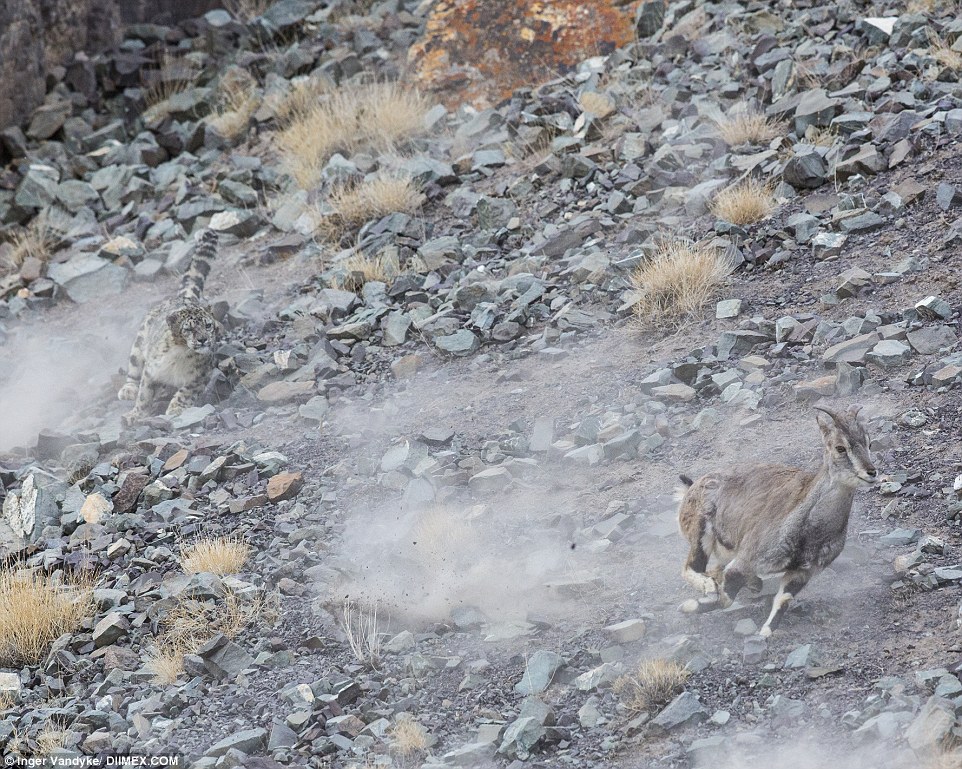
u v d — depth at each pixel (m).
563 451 25.92
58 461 30.42
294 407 30.86
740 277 31.28
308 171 42.78
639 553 21.94
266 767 17.67
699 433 25.23
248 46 54.09
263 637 21.67
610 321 31.20
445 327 32.12
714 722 17.23
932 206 31.14
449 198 39.59
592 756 17.19
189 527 25.78
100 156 48.28
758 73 40.88
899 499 21.53
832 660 17.89
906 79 37.16
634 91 42.28
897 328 26.36
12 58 49.97
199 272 36.69
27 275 41.91
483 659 19.86
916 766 15.20
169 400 32.72
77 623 23.03
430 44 47.28
